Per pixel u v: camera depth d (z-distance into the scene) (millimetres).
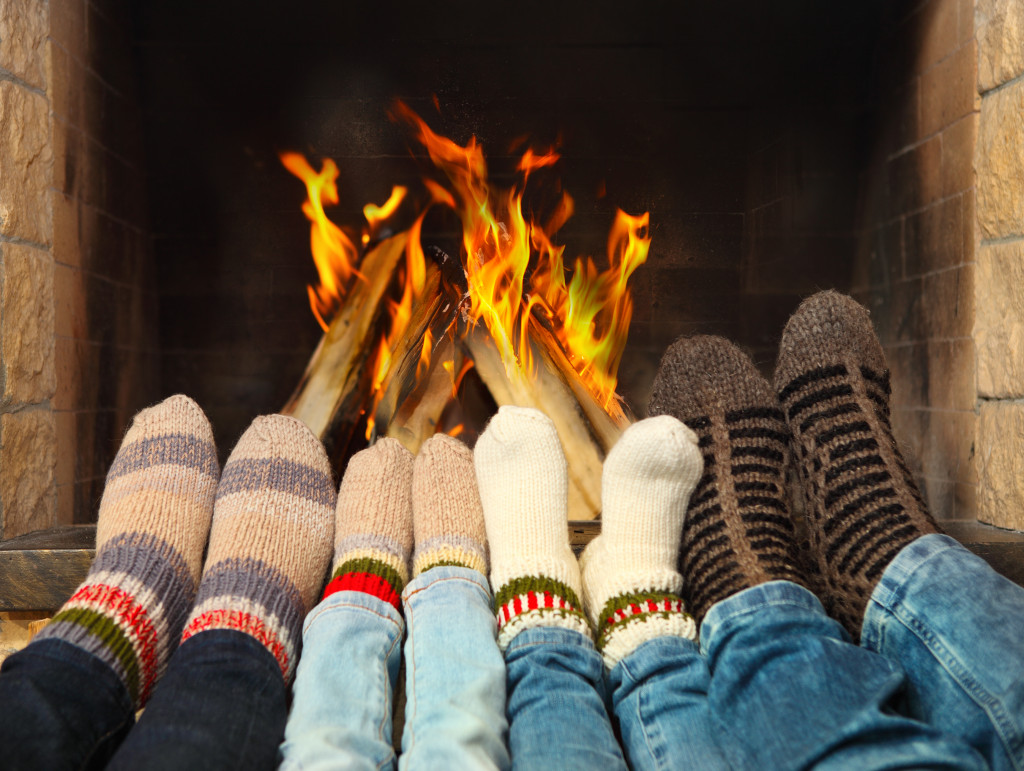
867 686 547
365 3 1229
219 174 1279
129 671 624
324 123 1261
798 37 1254
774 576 678
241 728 538
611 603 732
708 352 925
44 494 929
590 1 1240
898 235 1187
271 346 1308
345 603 693
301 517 830
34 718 521
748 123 1275
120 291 1172
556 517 815
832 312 893
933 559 629
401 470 905
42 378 933
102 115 1116
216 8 1230
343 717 574
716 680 608
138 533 749
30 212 917
